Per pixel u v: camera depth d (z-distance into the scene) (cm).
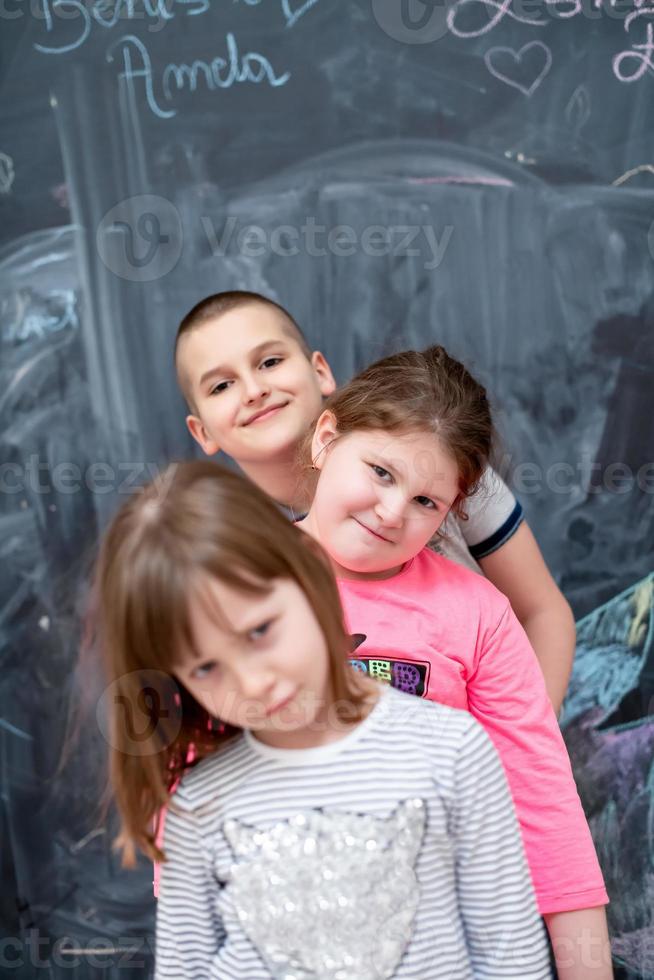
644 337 137
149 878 143
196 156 138
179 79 137
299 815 69
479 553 109
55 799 144
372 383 93
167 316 140
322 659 68
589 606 141
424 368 94
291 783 70
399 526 86
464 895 72
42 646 144
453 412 90
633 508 139
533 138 135
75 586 143
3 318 142
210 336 117
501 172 136
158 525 66
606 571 140
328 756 71
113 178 139
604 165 136
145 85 137
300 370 117
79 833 144
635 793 140
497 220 137
